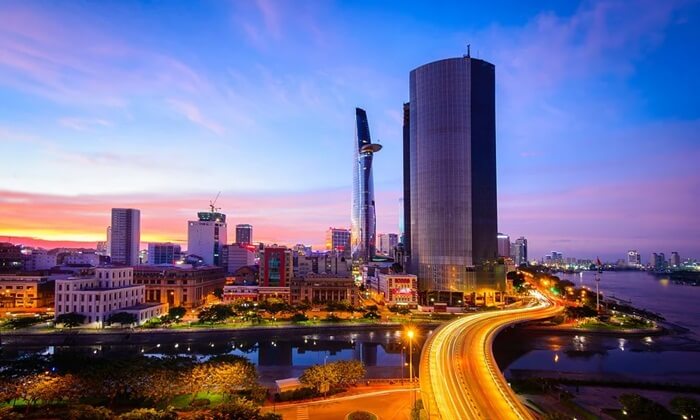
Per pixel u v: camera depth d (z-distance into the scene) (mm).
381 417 90062
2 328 197625
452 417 81688
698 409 95688
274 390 109000
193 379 95875
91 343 189500
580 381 130875
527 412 84312
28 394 88062
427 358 127500
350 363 111062
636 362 167500
